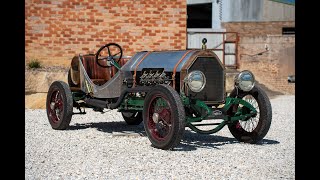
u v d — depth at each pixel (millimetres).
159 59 8352
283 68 21766
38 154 7199
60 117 9656
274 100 17359
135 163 6621
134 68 8633
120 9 15281
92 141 8344
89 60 10125
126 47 15359
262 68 22172
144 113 7828
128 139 8562
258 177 5949
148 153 7293
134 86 8594
